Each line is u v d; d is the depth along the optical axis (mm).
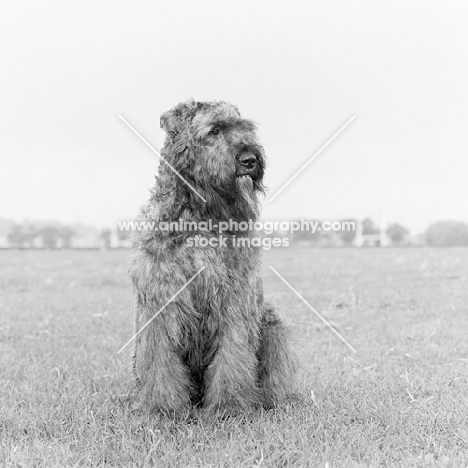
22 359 3094
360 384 2619
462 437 2053
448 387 2512
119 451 2014
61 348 3340
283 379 2400
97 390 2617
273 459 1937
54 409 2354
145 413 2277
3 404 2426
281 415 2275
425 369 2799
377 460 1917
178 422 2223
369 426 2154
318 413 2283
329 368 2879
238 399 2258
